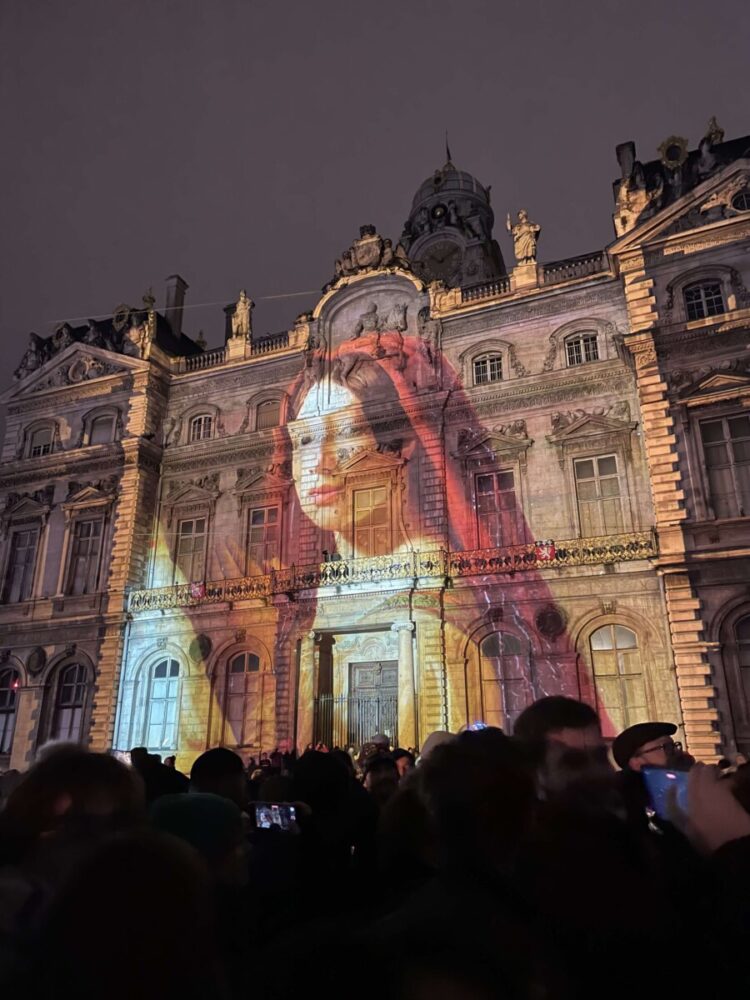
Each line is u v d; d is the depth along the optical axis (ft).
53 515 115.65
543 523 87.51
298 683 89.66
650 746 18.58
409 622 85.56
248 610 97.35
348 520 97.66
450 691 83.66
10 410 127.85
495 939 7.92
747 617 72.74
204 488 110.22
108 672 101.40
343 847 16.49
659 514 79.10
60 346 129.08
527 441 90.84
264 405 112.37
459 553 87.81
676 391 82.12
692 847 12.72
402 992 7.43
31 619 109.91
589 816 10.71
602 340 92.22
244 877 14.40
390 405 99.45
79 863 6.89
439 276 155.02
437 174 168.96
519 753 13.03
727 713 70.33
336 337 109.19
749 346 80.48
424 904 8.82
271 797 19.54
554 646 80.79
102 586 107.24
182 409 118.01
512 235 103.71
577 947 8.88
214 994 6.50
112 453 113.19
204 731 94.53
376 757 27.61
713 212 87.76
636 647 78.02
